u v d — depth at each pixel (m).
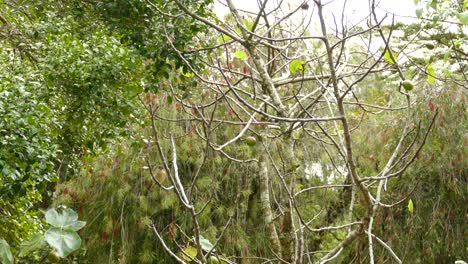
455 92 8.79
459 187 8.97
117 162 9.28
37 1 6.89
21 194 5.07
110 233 9.45
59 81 5.73
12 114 4.77
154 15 6.59
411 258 9.01
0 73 5.32
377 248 9.05
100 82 5.87
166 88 6.99
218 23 6.78
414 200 9.08
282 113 4.40
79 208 9.58
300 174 9.12
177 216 9.37
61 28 6.19
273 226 4.16
